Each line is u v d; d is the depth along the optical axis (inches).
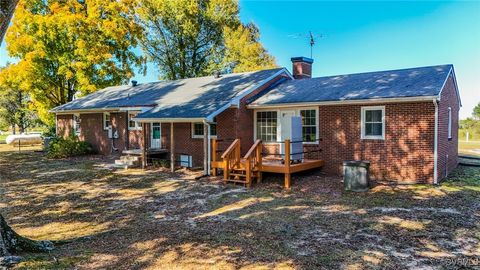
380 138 465.4
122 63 1138.0
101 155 843.4
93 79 1077.1
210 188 452.8
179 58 1428.4
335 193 401.7
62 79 1109.7
